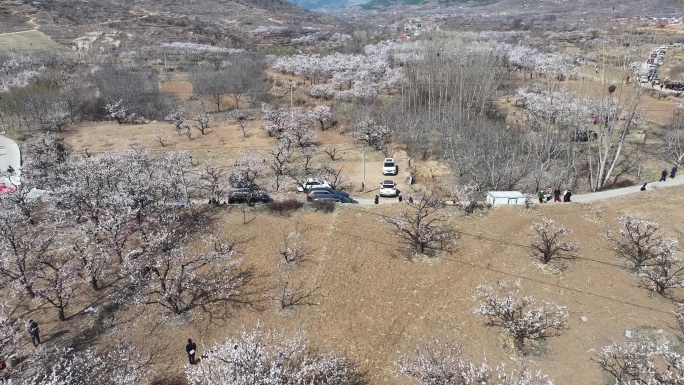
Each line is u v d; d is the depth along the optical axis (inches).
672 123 2380.7
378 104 2989.7
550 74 3073.3
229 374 728.3
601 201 1514.5
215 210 1507.1
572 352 919.0
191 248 1299.2
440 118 2637.8
